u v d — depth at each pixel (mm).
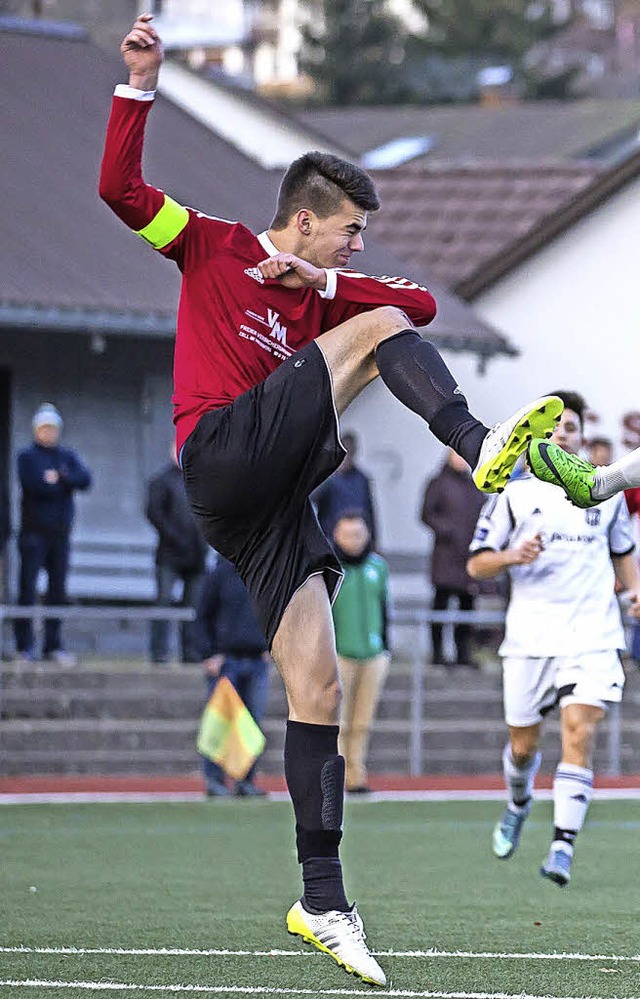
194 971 12242
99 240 34969
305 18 106188
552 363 41969
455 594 31625
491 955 12953
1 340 35469
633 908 15508
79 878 17375
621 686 15844
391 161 61844
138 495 36625
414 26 106438
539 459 9672
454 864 18625
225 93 49188
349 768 25812
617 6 143250
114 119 10336
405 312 10570
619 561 16578
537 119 65000
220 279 10500
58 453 30000
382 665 25672
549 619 15992
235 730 24578
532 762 16562
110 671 29859
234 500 10297
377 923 14594
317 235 10609
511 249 41750
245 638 25219
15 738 28609
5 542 30172
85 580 36062
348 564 25516
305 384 10141
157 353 36750
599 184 41250
